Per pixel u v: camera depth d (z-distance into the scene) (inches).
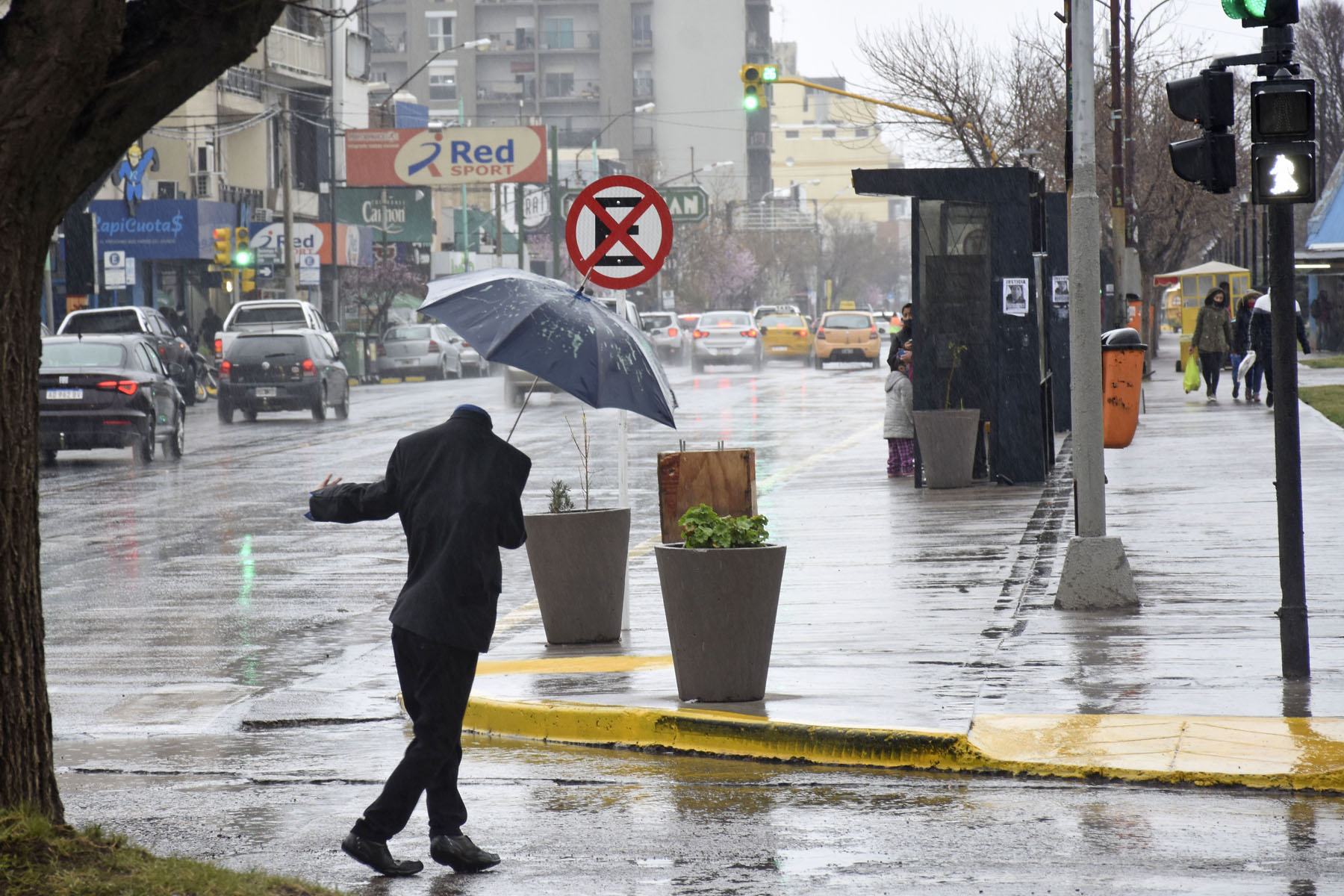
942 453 1248.8
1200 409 1866.4
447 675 399.2
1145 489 1141.1
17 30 334.6
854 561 908.0
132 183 3464.6
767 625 561.3
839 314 3614.7
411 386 3282.5
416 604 397.1
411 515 404.8
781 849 415.2
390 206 4923.7
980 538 984.3
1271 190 560.4
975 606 750.5
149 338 2481.5
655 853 415.2
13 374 345.1
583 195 683.4
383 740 565.0
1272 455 1327.5
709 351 3435.0
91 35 334.3
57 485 1476.4
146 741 565.9
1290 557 568.4
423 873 403.2
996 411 1273.4
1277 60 568.1
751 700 560.4
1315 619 677.3
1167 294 6309.1
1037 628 681.0
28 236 345.4
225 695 640.4
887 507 1152.2
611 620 705.6
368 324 4552.2
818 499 1215.6
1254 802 449.4
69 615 830.5
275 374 2203.5
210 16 349.7
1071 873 387.5
